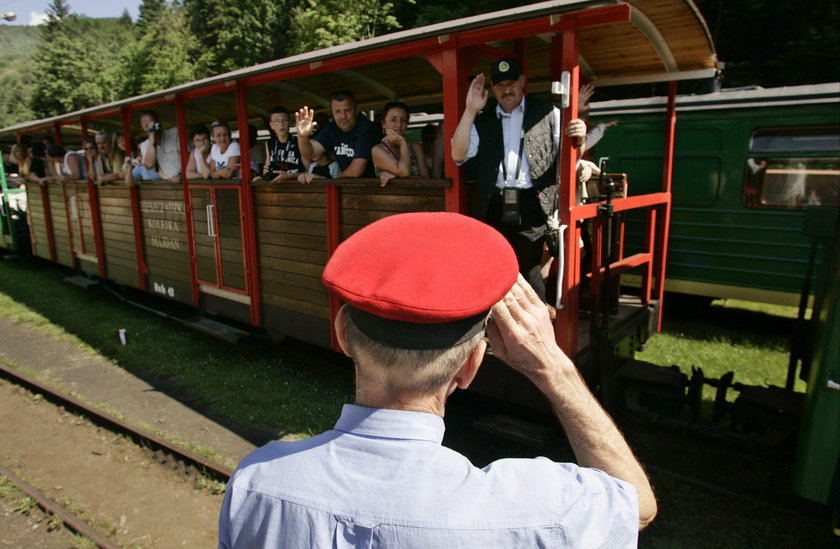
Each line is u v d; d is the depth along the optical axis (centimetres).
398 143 395
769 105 634
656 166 712
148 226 722
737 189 668
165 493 375
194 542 329
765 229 657
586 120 414
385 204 420
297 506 93
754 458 392
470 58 374
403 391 98
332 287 97
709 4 1311
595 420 111
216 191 586
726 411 388
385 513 88
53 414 493
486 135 360
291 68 460
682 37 416
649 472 373
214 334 585
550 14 312
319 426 451
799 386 509
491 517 87
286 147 523
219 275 604
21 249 1170
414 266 96
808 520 324
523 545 86
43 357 626
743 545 310
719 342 642
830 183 613
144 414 484
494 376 377
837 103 595
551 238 358
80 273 963
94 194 827
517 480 92
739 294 683
